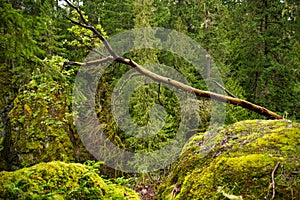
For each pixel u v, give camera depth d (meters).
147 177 6.92
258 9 15.05
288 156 2.35
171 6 16.03
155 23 11.99
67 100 7.48
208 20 14.41
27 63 3.45
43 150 7.06
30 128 6.91
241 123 3.24
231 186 2.30
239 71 15.28
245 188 2.23
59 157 7.19
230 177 2.38
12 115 6.69
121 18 14.57
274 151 2.46
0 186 2.62
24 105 6.82
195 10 15.29
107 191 3.21
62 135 7.48
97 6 15.01
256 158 2.42
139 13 11.87
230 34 17.03
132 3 13.95
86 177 3.14
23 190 2.68
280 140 2.58
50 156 7.07
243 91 13.16
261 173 2.27
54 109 7.41
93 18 14.12
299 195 2.04
